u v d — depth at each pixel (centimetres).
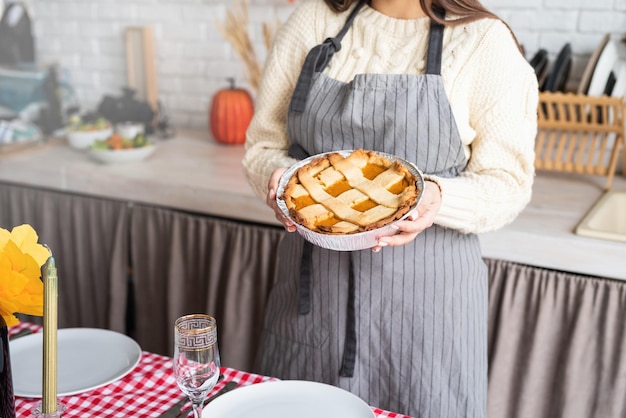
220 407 115
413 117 138
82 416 116
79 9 323
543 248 189
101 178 246
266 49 283
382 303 145
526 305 193
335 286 148
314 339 152
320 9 154
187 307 241
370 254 144
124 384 126
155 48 312
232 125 281
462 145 141
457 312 147
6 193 267
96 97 329
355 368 150
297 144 153
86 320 267
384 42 145
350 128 142
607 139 230
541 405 198
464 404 149
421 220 122
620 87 225
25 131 282
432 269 144
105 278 257
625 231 216
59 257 265
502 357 197
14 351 137
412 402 147
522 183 141
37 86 304
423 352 146
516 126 138
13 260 98
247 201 223
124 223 246
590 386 190
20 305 98
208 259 233
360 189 126
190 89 311
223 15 294
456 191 134
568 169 236
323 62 148
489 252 195
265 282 223
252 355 233
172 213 236
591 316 185
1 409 104
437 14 142
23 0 320
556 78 236
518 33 249
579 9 238
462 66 138
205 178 240
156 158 266
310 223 117
